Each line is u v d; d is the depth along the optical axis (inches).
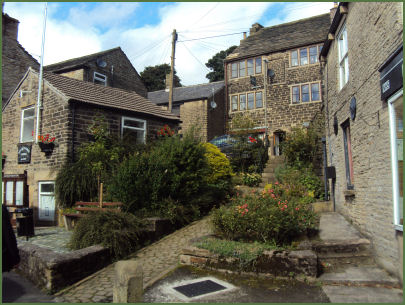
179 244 297.0
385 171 209.0
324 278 202.5
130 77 856.3
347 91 309.9
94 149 405.4
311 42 790.5
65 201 391.9
